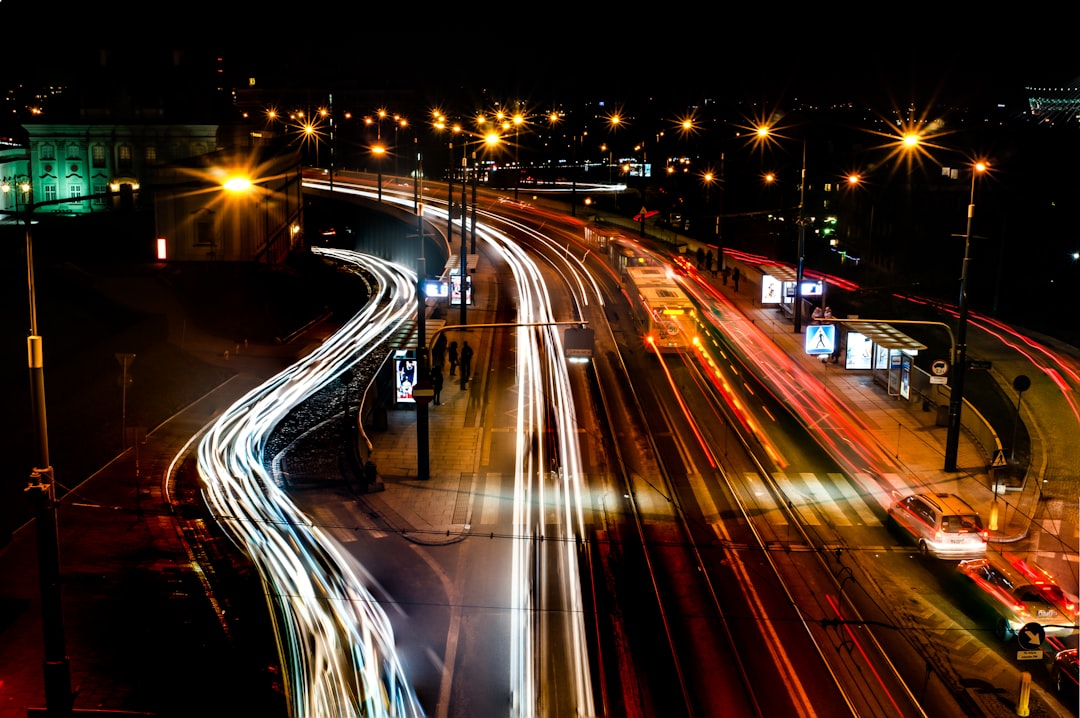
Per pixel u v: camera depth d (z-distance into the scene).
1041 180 78.75
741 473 37.31
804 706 20.94
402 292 79.88
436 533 31.09
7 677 21.36
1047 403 44.84
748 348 55.69
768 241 107.38
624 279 70.00
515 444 40.53
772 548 30.27
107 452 38.06
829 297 66.56
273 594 26.03
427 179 133.50
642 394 47.59
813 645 23.86
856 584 27.66
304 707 19.86
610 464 38.25
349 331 64.69
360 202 106.12
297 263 87.38
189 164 77.44
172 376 48.31
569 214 102.06
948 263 78.06
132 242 76.62
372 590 26.67
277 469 37.31
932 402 44.22
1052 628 23.78
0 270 54.41
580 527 31.83
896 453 39.28
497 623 24.75
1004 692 21.91
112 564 27.84
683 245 85.00
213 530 30.81
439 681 21.67
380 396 46.53
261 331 64.44
